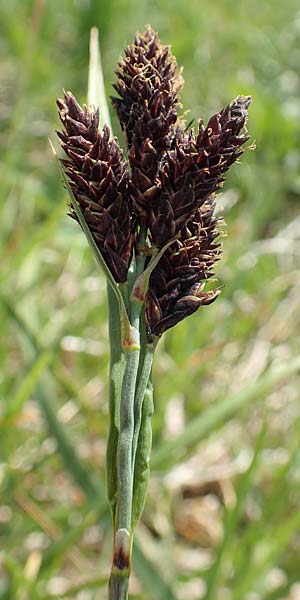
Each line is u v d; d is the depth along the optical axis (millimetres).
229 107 88
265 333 198
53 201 227
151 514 158
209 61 297
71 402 169
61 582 143
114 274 89
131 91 91
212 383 188
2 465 151
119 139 132
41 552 141
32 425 164
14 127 225
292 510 156
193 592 142
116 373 92
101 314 190
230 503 156
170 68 93
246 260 208
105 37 298
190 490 169
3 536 146
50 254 205
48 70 273
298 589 144
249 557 134
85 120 88
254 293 215
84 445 167
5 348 174
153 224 88
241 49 309
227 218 229
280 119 254
